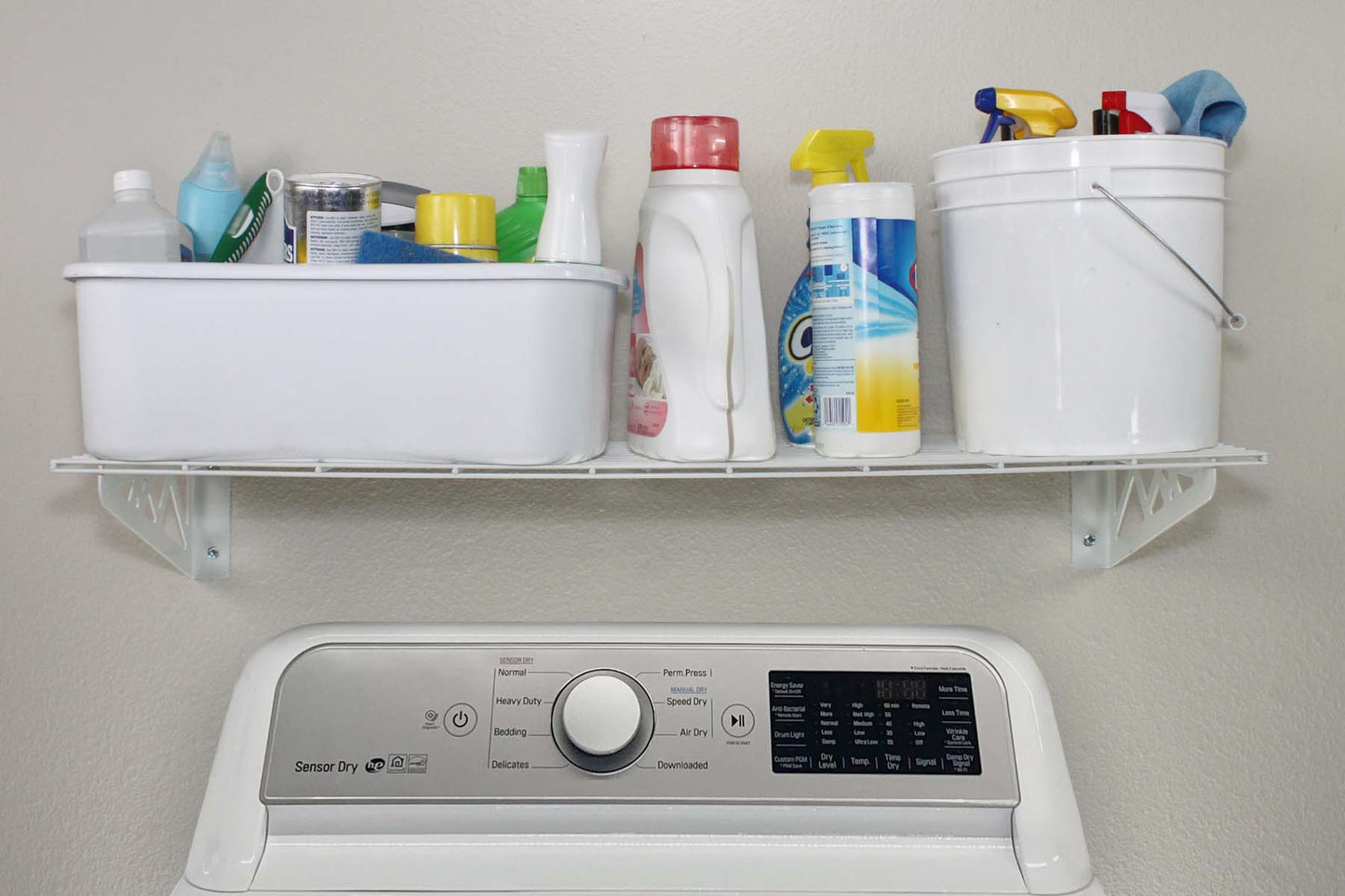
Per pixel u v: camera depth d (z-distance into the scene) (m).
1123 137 0.82
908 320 0.88
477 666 0.91
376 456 0.84
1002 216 0.85
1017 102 0.90
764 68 1.06
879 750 0.88
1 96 1.06
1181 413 0.85
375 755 0.88
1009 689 0.90
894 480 1.08
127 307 0.82
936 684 0.91
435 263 0.83
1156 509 1.08
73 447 1.07
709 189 0.87
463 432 0.83
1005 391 0.86
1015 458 0.86
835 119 1.06
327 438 0.83
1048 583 1.08
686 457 0.87
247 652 1.07
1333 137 1.06
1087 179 0.83
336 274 0.81
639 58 1.06
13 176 1.06
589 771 0.88
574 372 0.84
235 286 0.82
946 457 0.86
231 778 0.87
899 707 0.90
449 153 1.06
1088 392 0.84
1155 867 1.08
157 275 0.81
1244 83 1.06
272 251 0.93
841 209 0.87
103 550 1.07
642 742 0.89
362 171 1.06
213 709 1.07
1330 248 1.06
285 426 0.83
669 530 1.08
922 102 1.06
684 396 0.87
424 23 1.06
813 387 0.94
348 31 1.06
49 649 1.07
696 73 1.06
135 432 0.83
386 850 0.85
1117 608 1.08
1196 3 1.06
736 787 0.87
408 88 1.06
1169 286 0.84
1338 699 1.07
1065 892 0.83
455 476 0.84
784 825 0.87
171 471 0.85
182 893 0.83
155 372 0.82
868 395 0.87
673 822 0.87
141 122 1.06
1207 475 0.92
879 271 0.87
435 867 0.84
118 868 1.07
